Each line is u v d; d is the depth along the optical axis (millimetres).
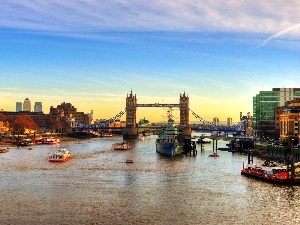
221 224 85188
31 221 86438
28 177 141875
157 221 87000
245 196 110250
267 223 86125
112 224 84812
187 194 112750
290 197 109125
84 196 109750
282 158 198875
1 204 100375
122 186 124500
